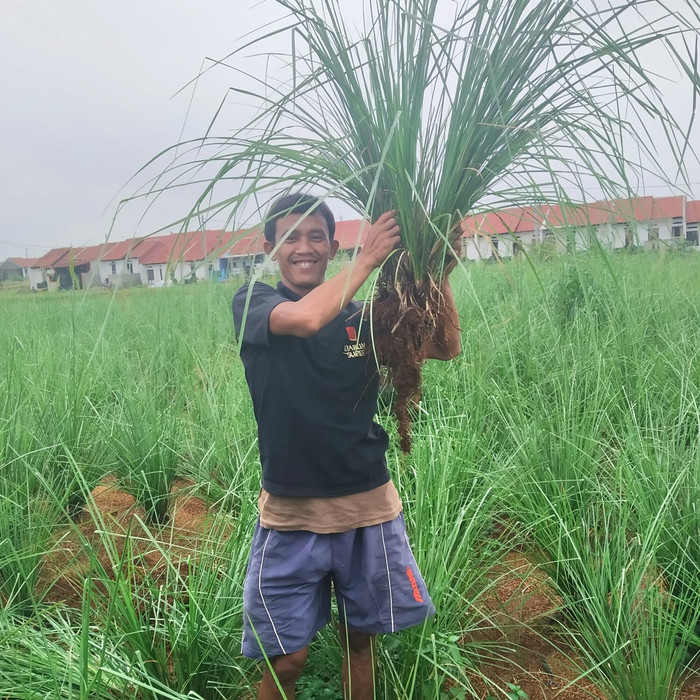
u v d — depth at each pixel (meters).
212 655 2.38
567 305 6.25
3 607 2.83
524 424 3.73
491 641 2.70
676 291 6.91
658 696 2.19
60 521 3.67
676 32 1.55
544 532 2.99
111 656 2.25
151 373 5.98
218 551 2.98
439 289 2.06
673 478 3.09
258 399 2.07
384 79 1.83
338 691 2.38
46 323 9.20
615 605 2.49
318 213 2.08
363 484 2.10
